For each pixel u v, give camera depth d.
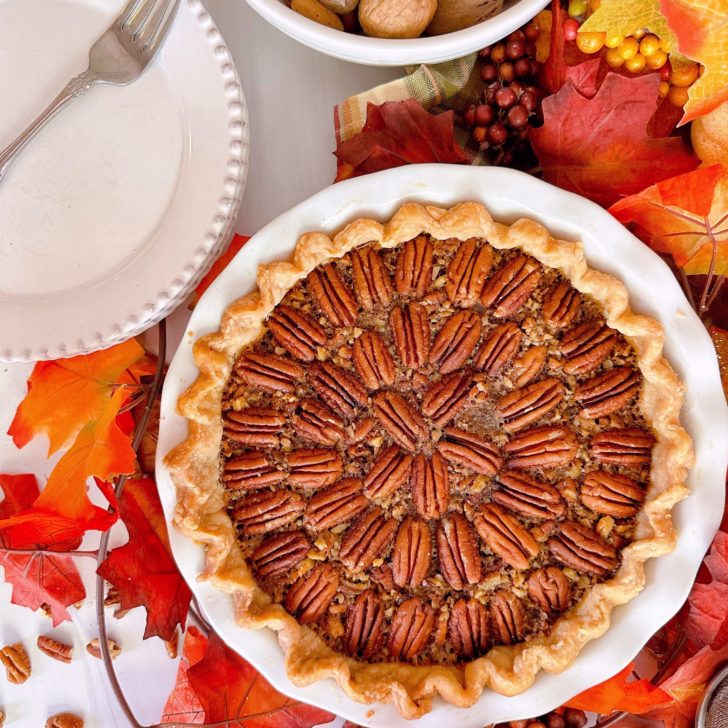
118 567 0.70
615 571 0.67
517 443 0.67
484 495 0.68
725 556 0.67
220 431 0.68
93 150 0.69
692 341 0.67
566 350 0.67
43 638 0.74
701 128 0.69
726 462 0.67
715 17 0.64
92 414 0.71
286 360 0.68
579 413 0.68
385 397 0.68
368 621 0.67
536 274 0.67
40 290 0.69
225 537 0.67
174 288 0.68
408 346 0.67
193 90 0.69
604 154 0.69
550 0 0.68
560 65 0.69
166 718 0.73
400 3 0.66
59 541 0.72
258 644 0.67
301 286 0.68
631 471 0.68
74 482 0.70
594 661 0.67
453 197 0.67
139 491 0.71
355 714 0.67
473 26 0.65
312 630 0.68
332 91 0.74
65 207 0.69
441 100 0.72
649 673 0.73
